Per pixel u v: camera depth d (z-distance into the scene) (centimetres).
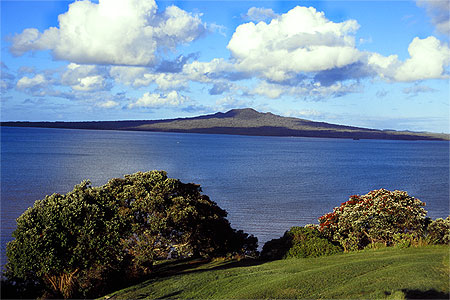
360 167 13412
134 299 1884
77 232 2134
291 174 10625
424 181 9512
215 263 2697
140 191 2516
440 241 2359
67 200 2239
